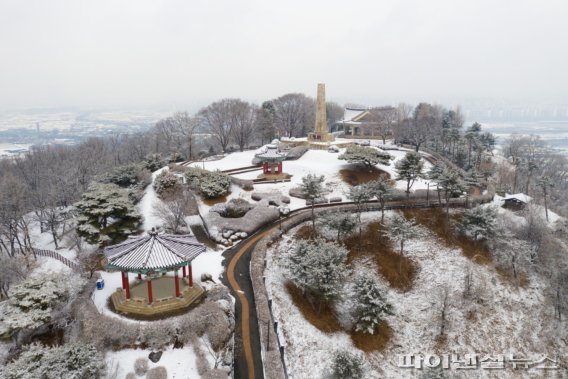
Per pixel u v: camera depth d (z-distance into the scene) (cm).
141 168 7169
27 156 10794
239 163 8544
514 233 5512
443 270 4925
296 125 12294
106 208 4828
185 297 3694
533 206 6347
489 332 4341
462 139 9681
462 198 6266
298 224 5378
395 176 7325
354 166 7594
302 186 5334
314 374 3362
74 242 5341
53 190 7019
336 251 4150
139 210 5644
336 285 3872
